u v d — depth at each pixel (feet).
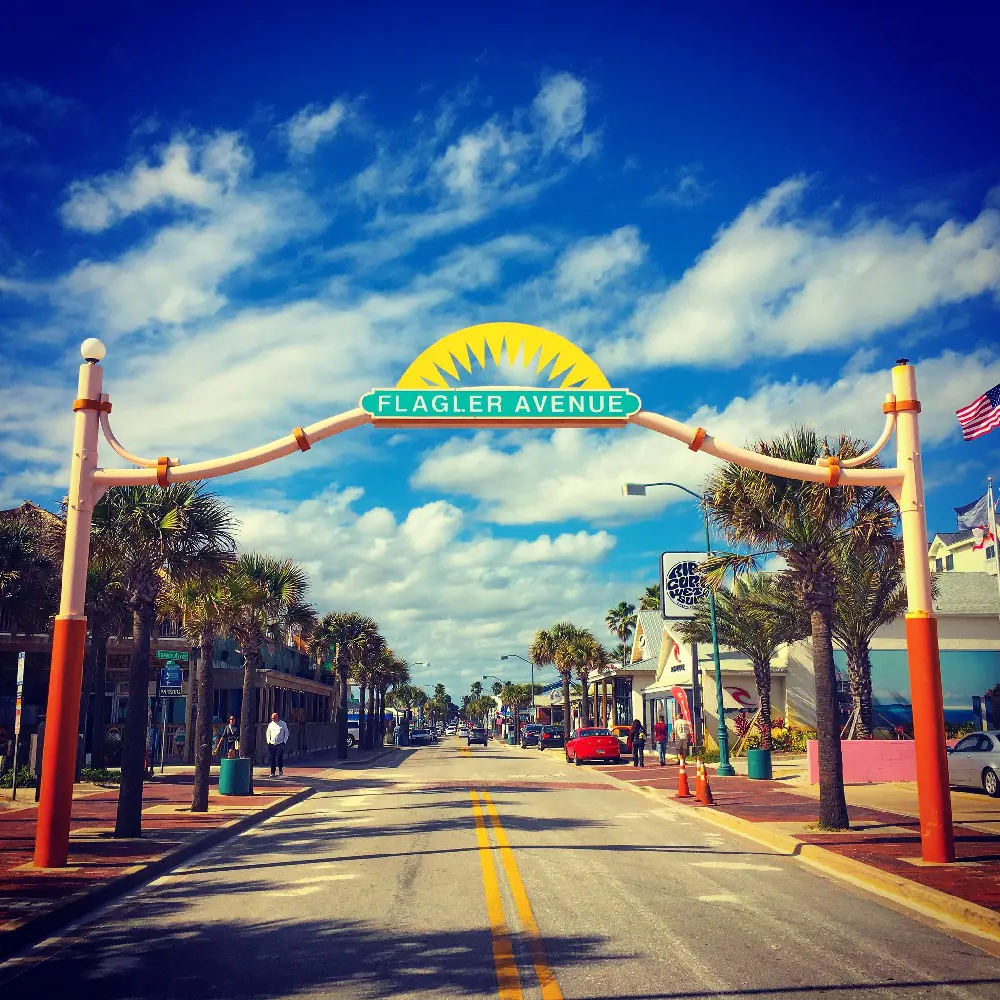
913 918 28.96
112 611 86.63
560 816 58.80
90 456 41.39
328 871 38.04
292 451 42.70
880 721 128.98
